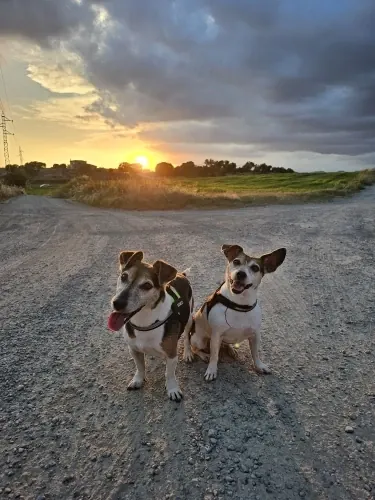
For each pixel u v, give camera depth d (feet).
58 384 3.37
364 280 6.10
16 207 19.61
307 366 3.65
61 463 2.50
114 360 3.78
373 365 3.65
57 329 4.46
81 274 6.67
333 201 19.61
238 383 3.39
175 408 3.05
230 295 3.34
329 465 2.48
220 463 2.49
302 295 5.51
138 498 2.24
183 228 11.43
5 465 2.48
